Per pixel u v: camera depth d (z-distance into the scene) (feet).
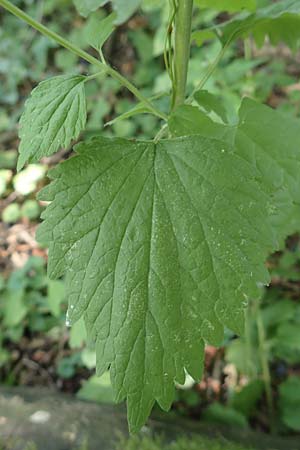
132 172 0.72
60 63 2.72
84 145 0.73
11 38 2.91
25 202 2.36
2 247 2.26
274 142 0.79
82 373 1.91
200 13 1.91
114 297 0.69
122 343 0.68
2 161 2.49
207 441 1.30
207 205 0.70
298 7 0.91
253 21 0.91
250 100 0.82
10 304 1.98
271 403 1.64
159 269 0.69
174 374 0.68
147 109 0.84
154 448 1.25
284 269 1.76
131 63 2.74
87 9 0.96
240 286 0.69
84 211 0.71
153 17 2.78
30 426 1.32
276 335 1.68
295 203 0.82
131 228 0.70
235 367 1.72
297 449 1.36
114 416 1.36
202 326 0.69
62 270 0.70
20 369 1.96
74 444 1.26
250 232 0.70
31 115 0.78
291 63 2.47
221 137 0.79
